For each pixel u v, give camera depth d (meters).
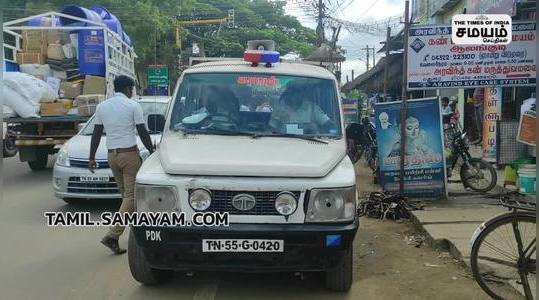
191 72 5.76
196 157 4.59
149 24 33.12
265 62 5.87
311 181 4.34
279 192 4.30
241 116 5.41
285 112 5.44
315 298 4.76
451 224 6.83
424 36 8.17
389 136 8.53
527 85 8.17
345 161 4.86
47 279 5.27
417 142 8.41
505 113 11.59
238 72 5.71
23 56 12.31
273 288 4.99
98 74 12.21
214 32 48.19
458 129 10.09
